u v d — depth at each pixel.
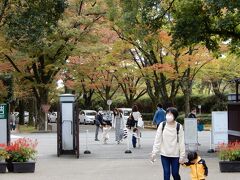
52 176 12.91
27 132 38.59
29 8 21.98
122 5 21.17
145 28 21.03
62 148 19.11
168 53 37.00
